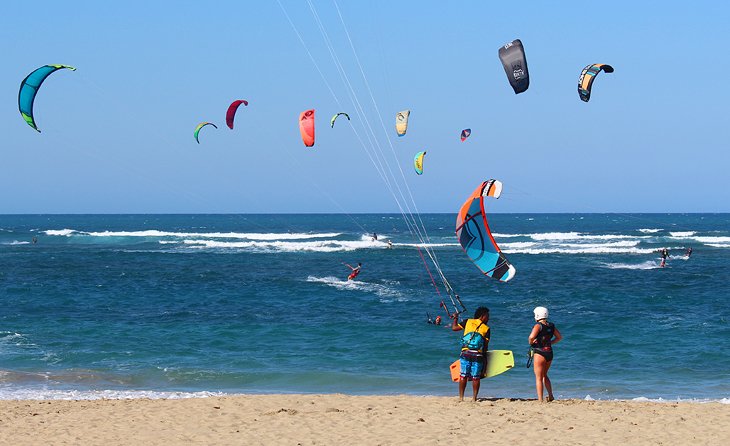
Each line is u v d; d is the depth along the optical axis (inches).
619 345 764.6
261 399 485.7
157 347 746.2
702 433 386.9
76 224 6072.8
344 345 763.4
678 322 922.1
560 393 553.3
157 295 1203.2
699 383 593.9
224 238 2928.2
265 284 1363.2
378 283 1385.3
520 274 1553.9
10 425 417.4
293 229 4817.9
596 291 1254.9
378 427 403.5
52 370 631.2
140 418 432.8
